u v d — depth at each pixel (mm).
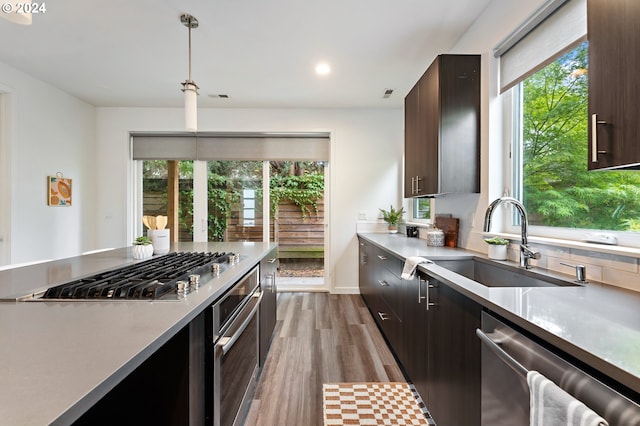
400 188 4543
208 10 2289
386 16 2373
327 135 4578
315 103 4301
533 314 914
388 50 2875
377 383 2172
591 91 1088
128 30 2549
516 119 2166
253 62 3111
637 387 562
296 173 4781
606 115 1027
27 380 544
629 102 942
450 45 2793
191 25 2467
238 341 1550
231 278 1420
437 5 2250
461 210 2643
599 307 981
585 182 1602
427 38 2680
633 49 929
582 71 1628
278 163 4766
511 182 2186
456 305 1414
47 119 3617
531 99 2031
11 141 3189
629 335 759
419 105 2746
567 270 1528
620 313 923
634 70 926
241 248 2693
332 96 4043
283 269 4852
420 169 2717
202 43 2752
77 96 4031
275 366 2395
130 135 4500
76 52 2914
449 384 1483
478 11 2324
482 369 1149
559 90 1789
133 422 1036
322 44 2773
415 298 2002
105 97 4070
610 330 791
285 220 4820
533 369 876
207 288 1235
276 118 4500
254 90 3832
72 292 1116
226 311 1352
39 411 460
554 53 1738
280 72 3338
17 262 3217
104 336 750
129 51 2893
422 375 1867
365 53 2932
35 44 2764
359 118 4523
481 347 1165
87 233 4262
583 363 738
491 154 2256
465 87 2350
